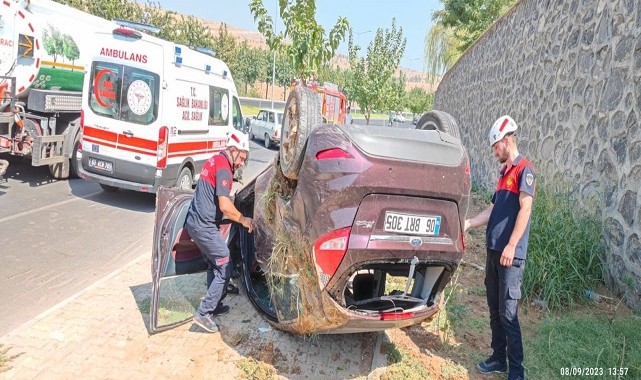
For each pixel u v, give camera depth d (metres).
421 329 4.78
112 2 23.16
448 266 3.61
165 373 3.78
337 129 3.45
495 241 3.94
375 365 4.11
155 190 8.78
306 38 8.37
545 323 4.79
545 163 8.43
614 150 6.06
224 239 4.93
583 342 4.48
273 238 4.33
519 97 10.66
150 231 7.67
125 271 5.77
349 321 3.41
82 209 8.57
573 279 5.43
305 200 3.50
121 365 3.84
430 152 3.48
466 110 16.91
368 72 20.20
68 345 4.06
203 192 4.48
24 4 9.23
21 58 9.30
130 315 4.66
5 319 4.55
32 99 9.54
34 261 5.98
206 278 5.18
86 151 8.94
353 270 3.30
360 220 3.26
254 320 4.77
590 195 6.48
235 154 4.63
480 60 15.34
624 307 5.30
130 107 8.66
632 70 5.93
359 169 3.23
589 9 7.55
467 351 4.44
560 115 8.09
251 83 60.91
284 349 4.26
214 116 10.73
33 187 9.77
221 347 4.23
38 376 3.62
